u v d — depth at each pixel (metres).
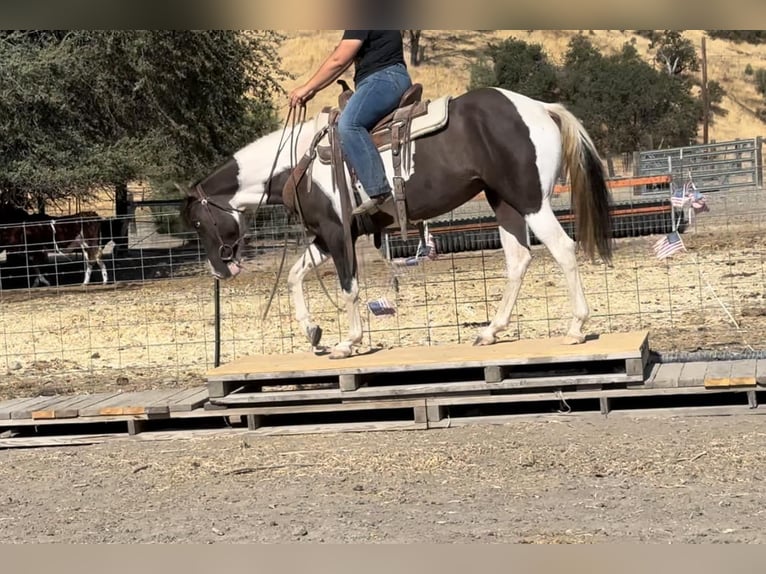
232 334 12.81
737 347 10.17
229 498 7.64
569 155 8.68
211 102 24.83
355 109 8.72
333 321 12.98
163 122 23.64
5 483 8.23
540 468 7.75
